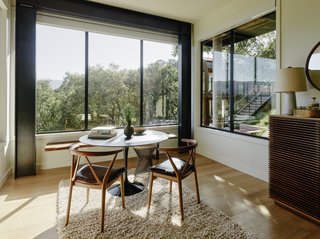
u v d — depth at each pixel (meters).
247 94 3.55
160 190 2.74
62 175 3.28
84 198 2.50
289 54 2.68
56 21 3.57
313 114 2.05
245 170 3.43
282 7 2.76
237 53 3.73
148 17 4.11
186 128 4.67
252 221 2.07
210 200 2.49
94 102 4.02
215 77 4.28
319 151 1.94
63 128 3.80
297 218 2.12
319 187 1.95
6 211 2.23
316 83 2.38
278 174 2.33
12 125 3.33
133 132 2.67
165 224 2.00
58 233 1.87
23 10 3.17
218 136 4.04
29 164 3.27
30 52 3.24
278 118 2.32
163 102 4.69
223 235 1.85
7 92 3.17
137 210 2.24
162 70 4.66
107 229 1.92
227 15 3.70
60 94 3.75
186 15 4.18
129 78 4.32
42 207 2.32
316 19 2.40
